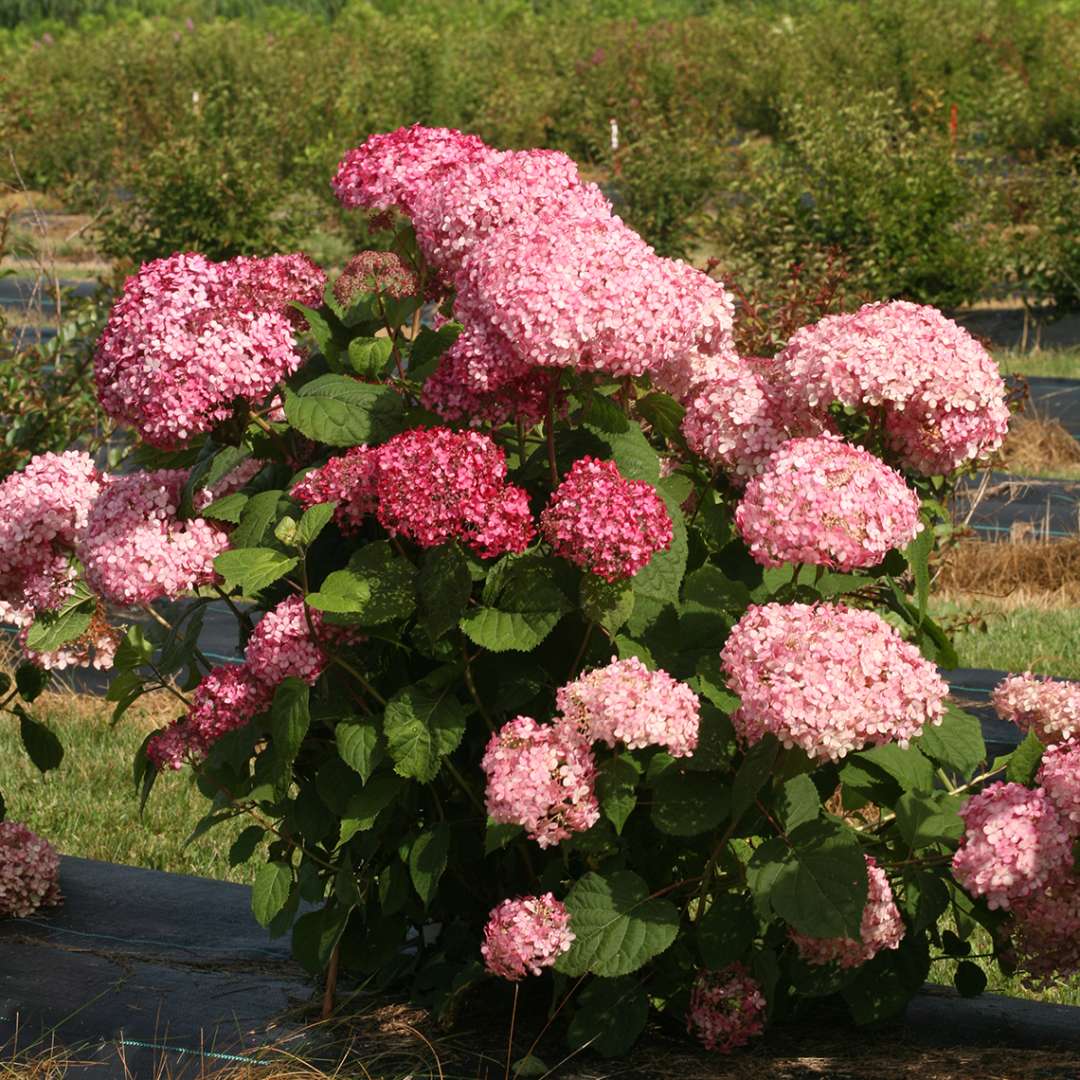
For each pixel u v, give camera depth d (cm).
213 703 348
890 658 299
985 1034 380
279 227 1727
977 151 1927
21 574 389
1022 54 3350
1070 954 333
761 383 346
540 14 5225
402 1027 376
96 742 693
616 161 2036
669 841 358
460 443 312
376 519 351
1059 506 1083
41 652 439
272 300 359
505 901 335
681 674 346
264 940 460
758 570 368
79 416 870
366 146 370
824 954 340
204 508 361
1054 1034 382
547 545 339
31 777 649
